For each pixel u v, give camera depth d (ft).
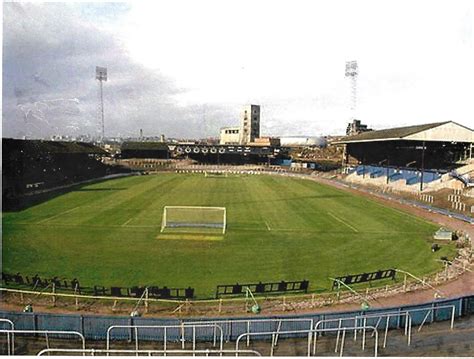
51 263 80.02
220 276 74.08
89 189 196.54
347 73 345.10
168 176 278.46
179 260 82.94
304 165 354.13
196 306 61.26
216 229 111.24
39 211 134.72
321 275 75.46
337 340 47.67
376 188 215.51
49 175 207.72
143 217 125.70
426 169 209.67
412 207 159.43
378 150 274.36
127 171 300.81
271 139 474.49
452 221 130.82
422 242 100.94
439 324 52.95
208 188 207.31
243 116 538.47
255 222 121.39
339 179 270.46
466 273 77.20
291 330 48.80
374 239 103.24
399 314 49.96
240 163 388.16
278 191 201.16
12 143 173.88
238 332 49.44
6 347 46.78
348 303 62.95
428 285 70.13
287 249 92.22
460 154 215.72
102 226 112.47
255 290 67.31
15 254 85.61
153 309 60.23
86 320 49.11
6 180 168.66
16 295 64.03
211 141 625.41
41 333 48.32
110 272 75.46
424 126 189.78
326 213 140.36
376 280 72.54
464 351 46.44
